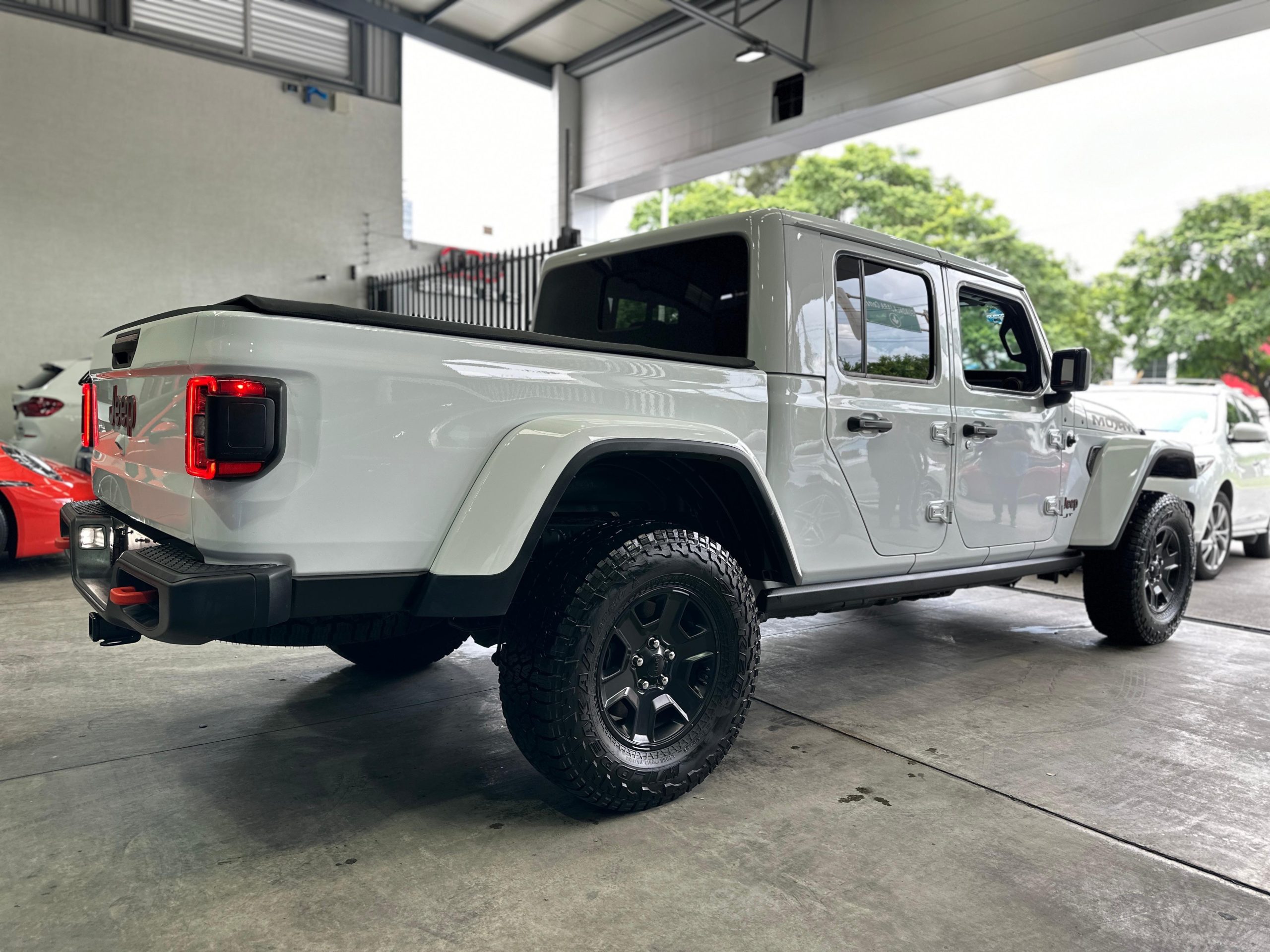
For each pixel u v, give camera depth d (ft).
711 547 7.72
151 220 34.58
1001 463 11.35
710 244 9.42
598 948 5.52
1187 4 24.47
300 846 6.80
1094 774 8.52
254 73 36.63
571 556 7.12
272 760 8.54
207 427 5.55
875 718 10.16
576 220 44.80
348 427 6.01
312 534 5.94
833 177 88.58
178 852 6.66
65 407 23.93
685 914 5.92
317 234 38.60
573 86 44.21
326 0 37.42
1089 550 13.48
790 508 8.79
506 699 7.05
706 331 9.41
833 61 33.27
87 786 7.86
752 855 6.78
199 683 11.03
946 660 12.81
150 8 34.14
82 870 6.36
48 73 32.19
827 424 9.08
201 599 5.50
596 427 6.88
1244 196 63.36
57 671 11.38
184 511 5.96
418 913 5.88
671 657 7.59
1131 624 13.34
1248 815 7.65
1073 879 6.50
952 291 10.81
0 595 15.78
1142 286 66.33
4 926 5.62
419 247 41.60
